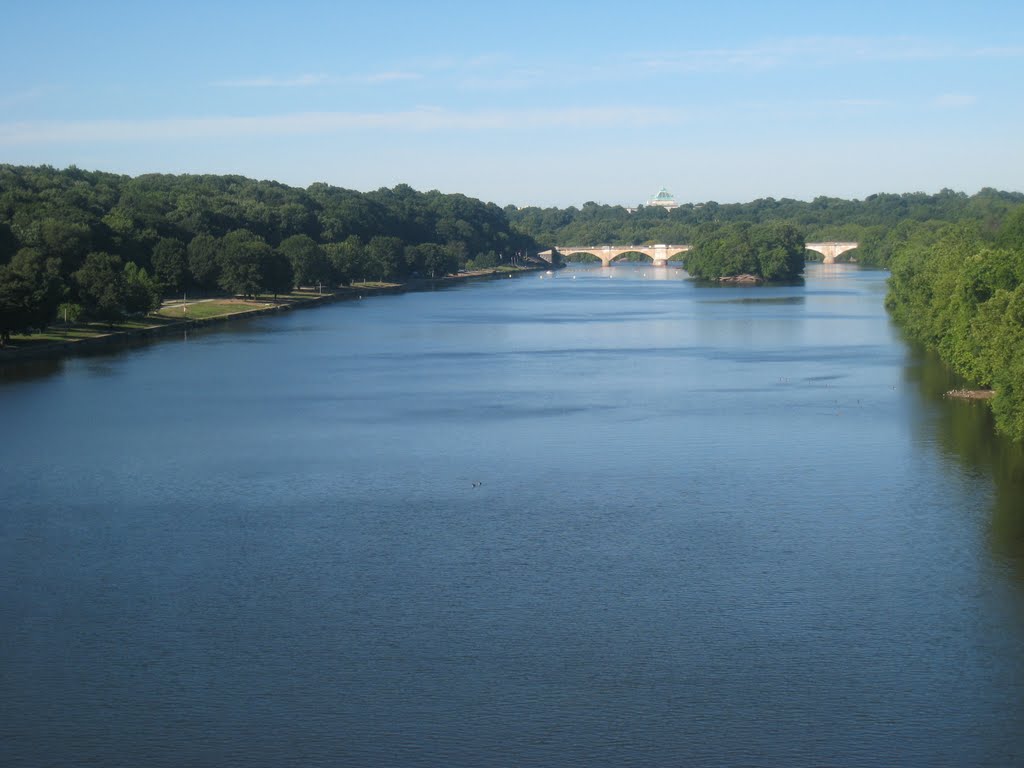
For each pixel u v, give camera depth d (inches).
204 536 3432.6
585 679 2471.7
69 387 6205.7
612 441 4655.5
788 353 7470.5
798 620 2753.4
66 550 3309.5
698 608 2832.2
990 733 2247.8
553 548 3284.9
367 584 3019.2
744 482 3959.2
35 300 7549.2
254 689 2442.2
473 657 2578.7
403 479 4077.3
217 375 6692.9
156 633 2719.0
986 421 4896.7
